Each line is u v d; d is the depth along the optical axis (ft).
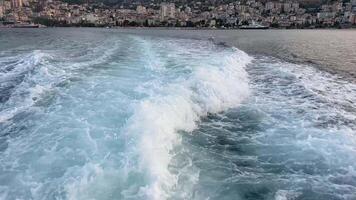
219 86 38.75
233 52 74.18
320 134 28.40
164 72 45.06
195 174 21.33
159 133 24.03
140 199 17.17
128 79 40.86
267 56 81.87
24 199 17.31
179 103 31.12
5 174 19.63
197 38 136.87
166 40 111.24
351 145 26.03
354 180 21.45
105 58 59.00
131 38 120.57
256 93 42.80
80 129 25.44
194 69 45.73
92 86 37.55
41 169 20.08
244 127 30.76
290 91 43.75
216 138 28.04
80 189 17.88
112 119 27.37
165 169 20.43
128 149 21.71
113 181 18.54
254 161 23.98
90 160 20.76
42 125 26.53
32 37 127.44
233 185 20.62
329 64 69.21
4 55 62.80
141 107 27.99
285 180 21.45
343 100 39.91
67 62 53.78
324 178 21.71
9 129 26.17
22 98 33.68
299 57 81.00
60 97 33.65
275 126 30.83
